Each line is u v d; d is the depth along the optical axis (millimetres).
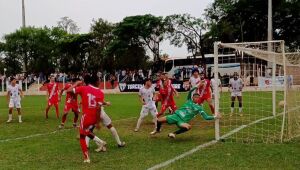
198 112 11805
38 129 14906
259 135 12438
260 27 57719
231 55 19219
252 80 24375
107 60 63000
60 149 10742
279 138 11844
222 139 11719
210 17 58438
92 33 64312
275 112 17953
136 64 61938
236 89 18562
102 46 64062
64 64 66250
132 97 34031
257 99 24719
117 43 60562
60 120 17969
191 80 16969
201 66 48250
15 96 17297
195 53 58781
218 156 9438
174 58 56219
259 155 9492
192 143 11242
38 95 42125
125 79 46406
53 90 18844
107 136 12758
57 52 66188
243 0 55688
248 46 18719
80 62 65688
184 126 11711
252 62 22922
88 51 65000
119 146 10922
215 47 11789
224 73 39719
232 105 18547
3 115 20625
